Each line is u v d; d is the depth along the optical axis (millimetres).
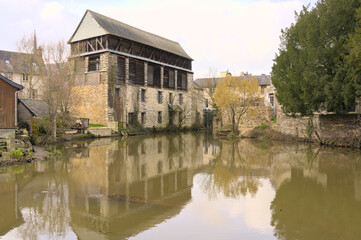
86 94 30859
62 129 23375
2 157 12914
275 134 24922
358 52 14125
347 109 19312
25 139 16125
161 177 10914
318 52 16812
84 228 6191
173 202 7918
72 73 26234
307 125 21844
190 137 28547
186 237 5770
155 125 36844
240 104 29125
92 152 17094
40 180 10180
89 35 31203
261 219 6691
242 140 25156
